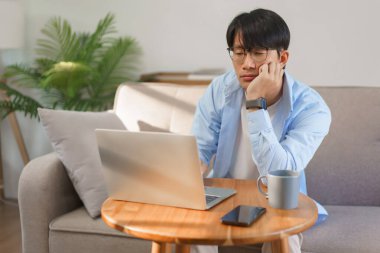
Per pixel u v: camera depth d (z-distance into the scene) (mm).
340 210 2143
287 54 1813
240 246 1930
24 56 3789
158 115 2457
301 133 1784
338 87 2350
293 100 1898
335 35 3314
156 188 1532
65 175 2225
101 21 3502
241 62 1783
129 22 3619
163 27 3564
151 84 2551
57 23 3705
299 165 1728
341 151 2246
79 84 3404
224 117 1959
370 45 3271
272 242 1618
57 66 3264
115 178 1583
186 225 1382
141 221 1419
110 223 1432
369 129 2244
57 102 3559
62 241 2084
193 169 1453
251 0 3400
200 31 3504
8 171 3891
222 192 1656
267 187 1691
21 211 2123
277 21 1744
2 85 3521
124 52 3518
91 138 2252
